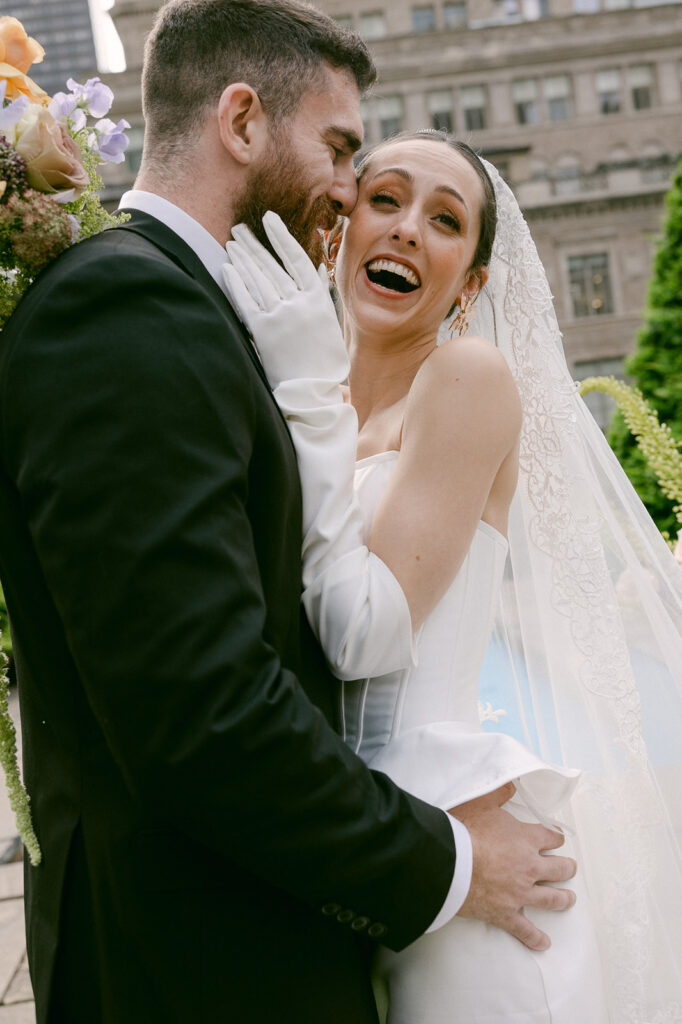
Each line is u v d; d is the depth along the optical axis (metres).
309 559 1.17
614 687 1.50
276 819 0.93
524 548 1.61
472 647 1.36
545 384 1.55
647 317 8.68
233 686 0.91
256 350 1.23
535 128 24.61
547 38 24.47
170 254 1.13
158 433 0.93
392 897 1.01
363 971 1.15
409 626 1.18
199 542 0.91
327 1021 1.07
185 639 0.90
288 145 1.21
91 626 0.91
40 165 1.09
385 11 25.69
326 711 1.20
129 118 22.66
